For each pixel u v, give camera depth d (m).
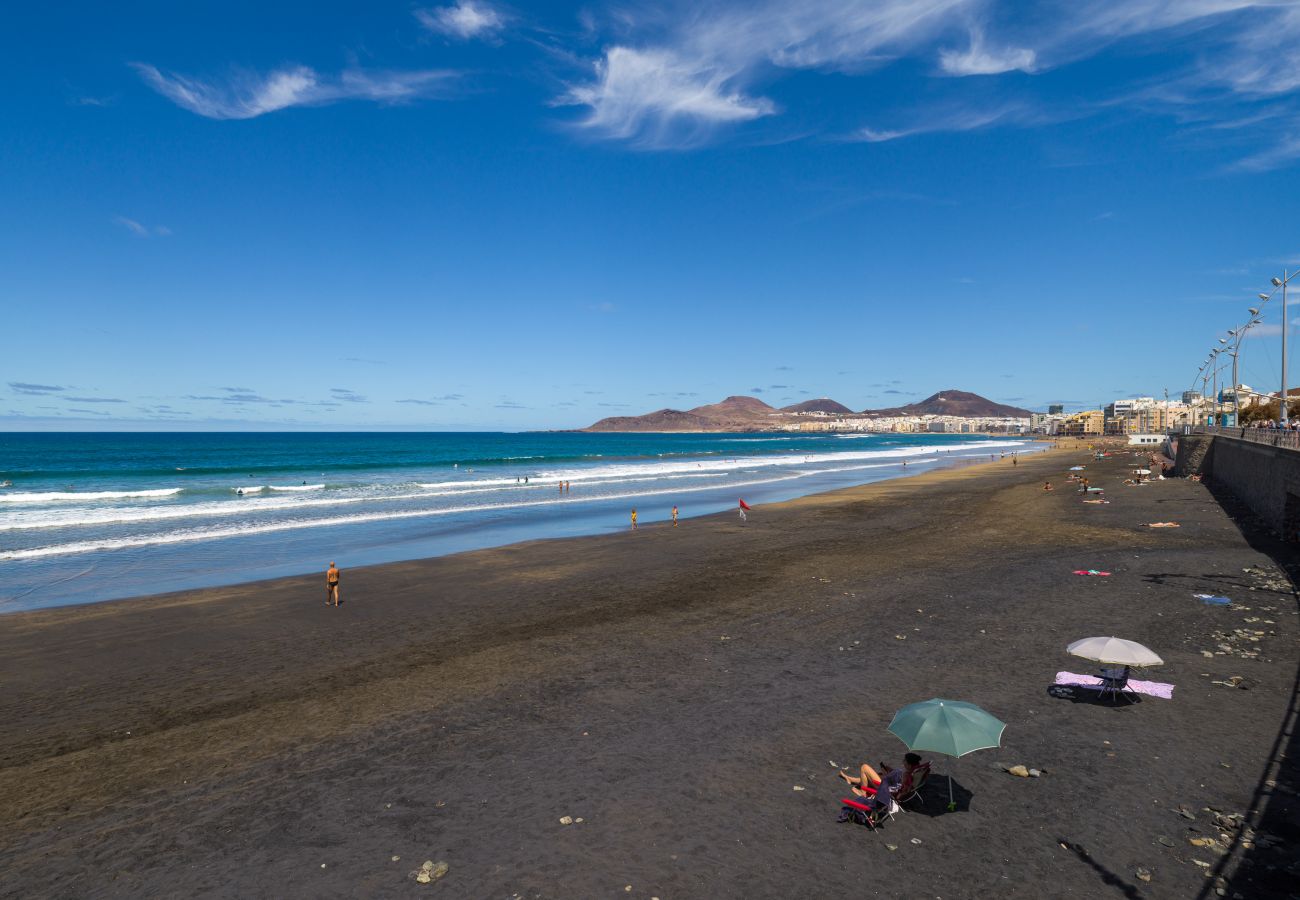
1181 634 16.11
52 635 18.39
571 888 7.70
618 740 11.47
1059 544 28.45
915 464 101.62
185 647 17.27
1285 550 25.22
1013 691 13.10
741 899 7.46
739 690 13.56
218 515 43.47
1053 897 7.40
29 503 49.50
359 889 7.79
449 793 9.88
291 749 11.45
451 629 18.56
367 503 50.44
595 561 27.86
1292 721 11.45
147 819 9.39
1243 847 8.16
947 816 9.01
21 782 10.52
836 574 24.08
